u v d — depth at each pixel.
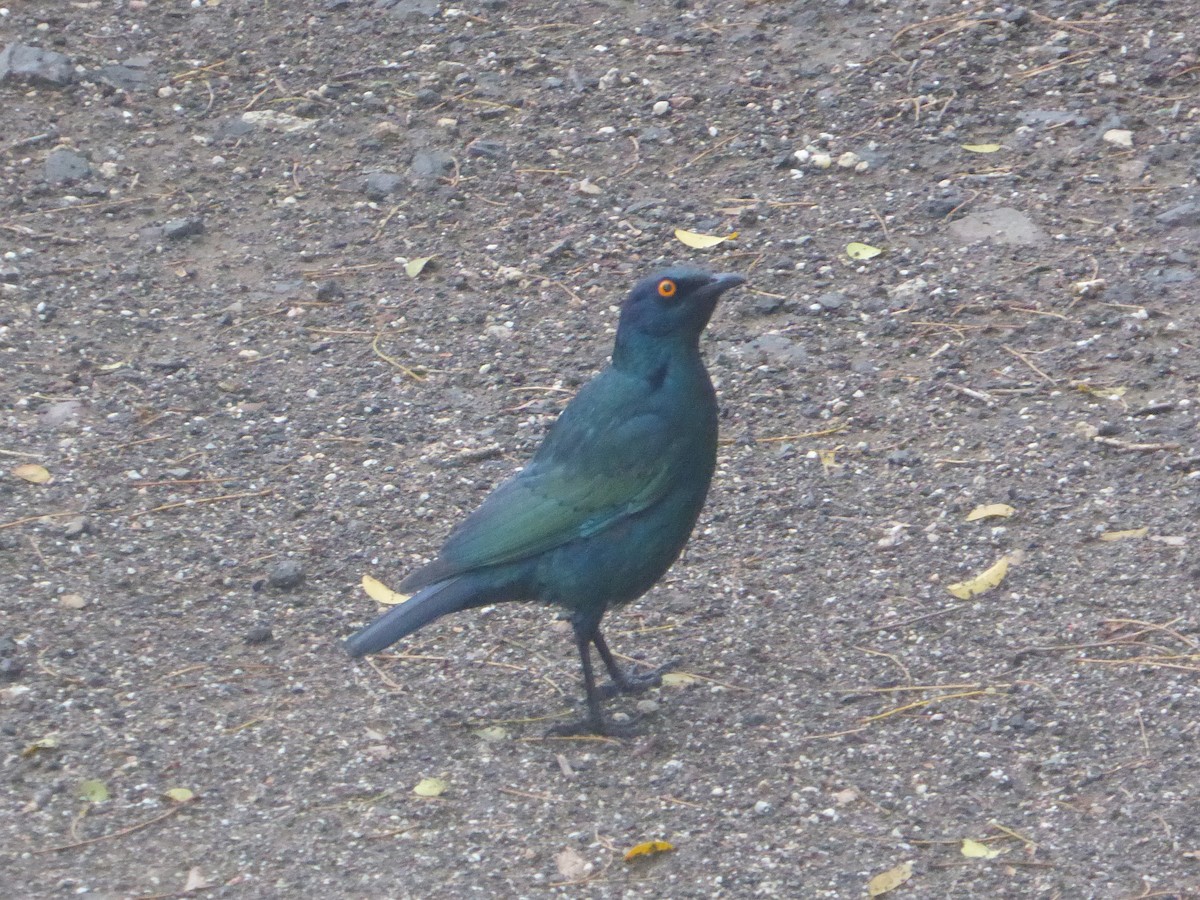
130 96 16.98
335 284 13.98
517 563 8.84
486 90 16.86
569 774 8.60
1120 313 12.90
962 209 14.44
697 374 8.98
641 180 15.34
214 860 7.90
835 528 10.89
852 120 15.80
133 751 8.74
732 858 7.87
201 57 17.77
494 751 8.84
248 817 8.23
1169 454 11.26
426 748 8.85
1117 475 11.13
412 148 16.00
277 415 12.41
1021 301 13.19
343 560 10.70
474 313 13.67
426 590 8.83
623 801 8.37
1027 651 9.45
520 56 17.42
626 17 18.11
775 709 9.16
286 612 10.15
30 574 10.41
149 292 14.04
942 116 15.70
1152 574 10.07
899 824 8.09
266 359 13.15
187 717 9.07
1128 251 13.62
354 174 15.69
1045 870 7.67
